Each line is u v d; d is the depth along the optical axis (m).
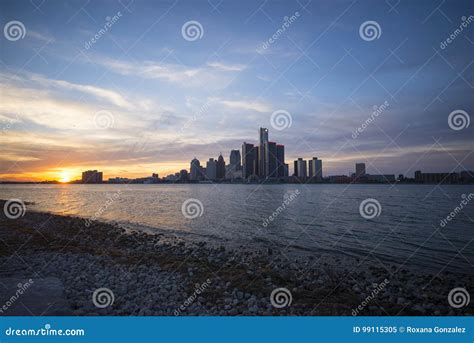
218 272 11.89
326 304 8.95
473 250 17.11
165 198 65.19
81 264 12.56
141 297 8.99
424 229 24.20
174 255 15.19
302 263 13.95
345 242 19.09
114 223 27.05
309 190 99.62
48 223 26.30
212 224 26.58
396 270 13.02
